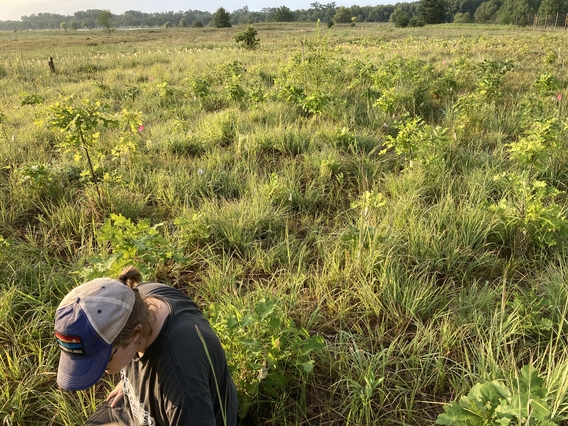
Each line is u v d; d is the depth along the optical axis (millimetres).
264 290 3184
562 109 7070
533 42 20750
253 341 2289
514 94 8781
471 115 6746
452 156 5559
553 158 5129
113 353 1459
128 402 2031
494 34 32875
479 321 2898
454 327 2900
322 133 6301
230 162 5637
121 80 12930
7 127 7156
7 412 2387
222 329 2379
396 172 5254
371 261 3365
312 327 3020
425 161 4879
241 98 8945
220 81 11727
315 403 2525
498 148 5684
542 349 2758
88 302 1396
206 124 7012
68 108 4293
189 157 5758
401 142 5059
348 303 3191
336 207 4609
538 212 3699
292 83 9070
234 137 6375
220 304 2934
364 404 2289
